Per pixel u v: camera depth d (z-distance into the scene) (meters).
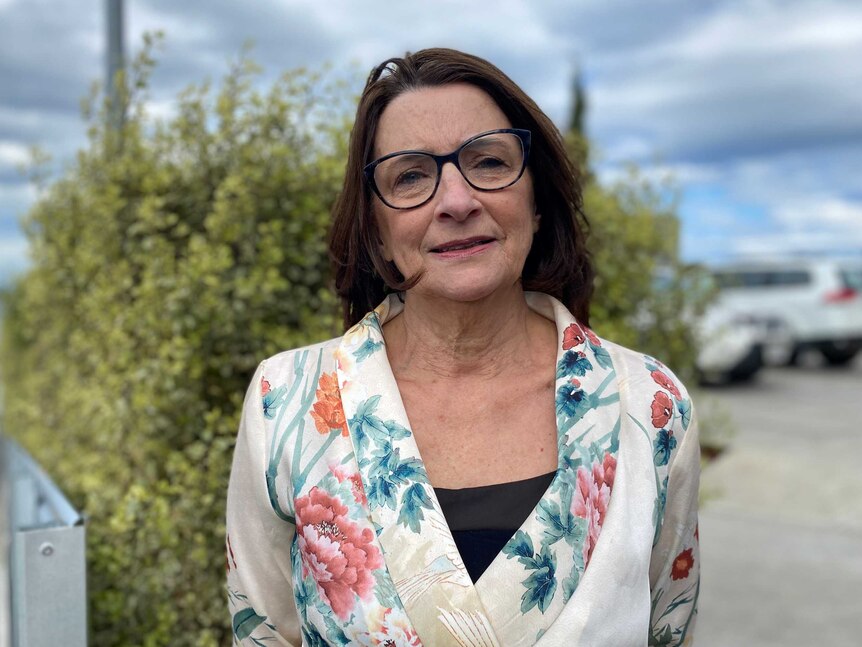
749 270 13.41
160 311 2.76
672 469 1.31
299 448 1.29
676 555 1.35
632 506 1.23
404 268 1.34
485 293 1.29
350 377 1.31
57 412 4.11
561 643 1.14
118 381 3.04
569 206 1.48
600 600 1.17
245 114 2.95
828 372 12.93
